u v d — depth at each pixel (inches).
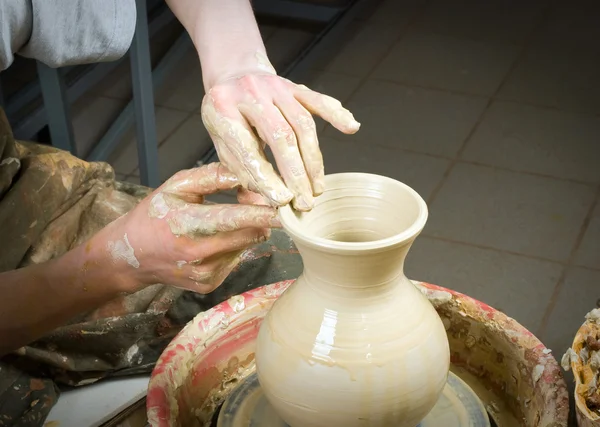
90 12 60.7
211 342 53.2
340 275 41.0
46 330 56.9
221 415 49.8
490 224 102.5
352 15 147.5
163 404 46.1
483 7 156.3
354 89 133.0
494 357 53.1
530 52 140.7
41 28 59.2
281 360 42.8
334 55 143.2
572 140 117.8
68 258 52.2
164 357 50.3
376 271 40.8
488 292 92.0
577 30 146.9
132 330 66.2
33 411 62.6
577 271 94.5
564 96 128.2
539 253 97.5
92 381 67.6
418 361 42.1
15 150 70.2
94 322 65.7
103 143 112.1
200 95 133.7
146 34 91.7
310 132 42.4
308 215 43.5
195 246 44.9
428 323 43.6
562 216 103.3
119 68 142.6
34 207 67.6
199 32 56.4
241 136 42.3
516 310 89.3
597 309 56.9
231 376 55.2
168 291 67.8
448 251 98.3
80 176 72.7
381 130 122.4
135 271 50.0
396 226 44.0
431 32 148.7
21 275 54.3
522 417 50.1
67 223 69.2
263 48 54.6
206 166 45.8
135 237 47.3
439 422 48.2
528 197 107.0
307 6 149.8
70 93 123.0
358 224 45.4
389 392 41.4
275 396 43.3
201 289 48.7
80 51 62.4
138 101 95.5
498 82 132.8
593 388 50.7
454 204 106.3
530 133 119.8
